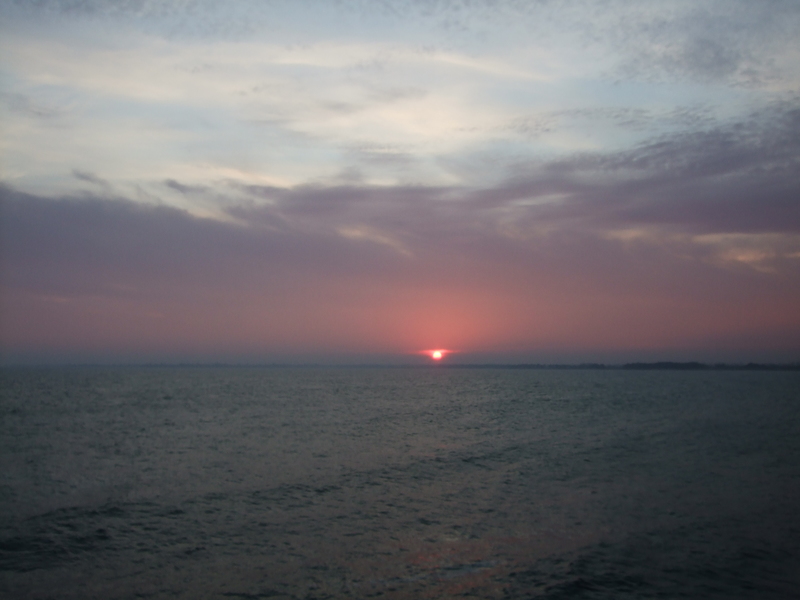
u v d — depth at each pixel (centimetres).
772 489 2488
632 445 3916
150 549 1734
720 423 5356
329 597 1378
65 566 1598
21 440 4178
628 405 7831
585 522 1991
